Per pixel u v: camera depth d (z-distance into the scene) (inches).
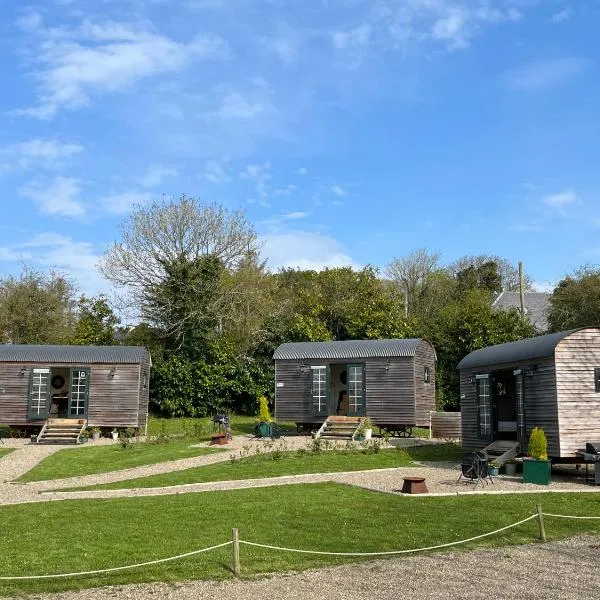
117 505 615.2
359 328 1782.7
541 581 393.1
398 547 469.4
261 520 546.0
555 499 627.2
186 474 821.2
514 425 941.2
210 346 1668.3
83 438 1194.0
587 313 1683.1
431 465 866.1
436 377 1619.1
